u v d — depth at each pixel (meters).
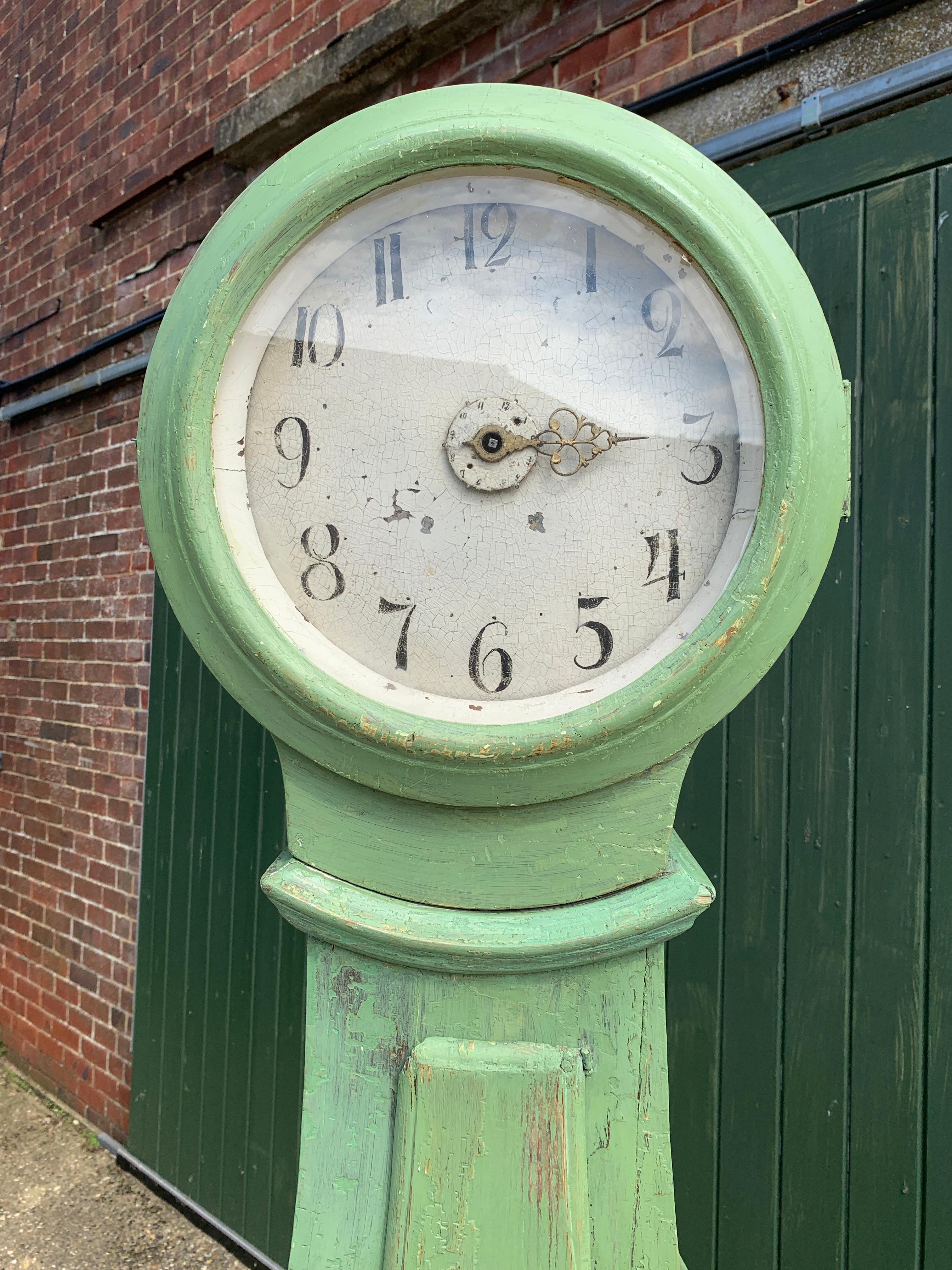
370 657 0.87
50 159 3.46
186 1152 2.56
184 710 2.68
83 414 3.13
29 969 3.32
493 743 0.80
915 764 1.49
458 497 0.86
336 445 0.88
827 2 1.62
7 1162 2.77
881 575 1.54
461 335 0.86
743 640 0.80
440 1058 0.84
